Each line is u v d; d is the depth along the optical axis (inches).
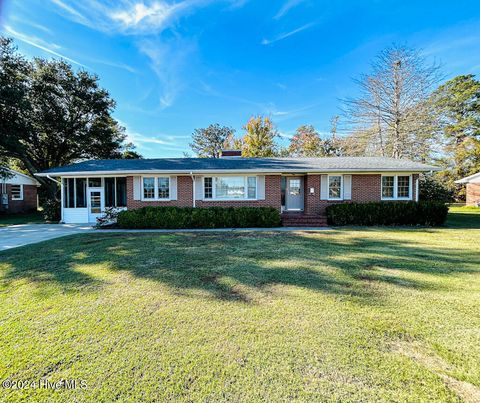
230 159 605.6
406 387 77.2
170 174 500.4
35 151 814.5
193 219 431.5
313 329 109.5
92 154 898.1
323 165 514.6
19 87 667.4
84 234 362.6
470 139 993.5
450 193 1014.4
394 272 183.2
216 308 129.4
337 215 451.2
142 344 99.9
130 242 294.8
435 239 306.7
